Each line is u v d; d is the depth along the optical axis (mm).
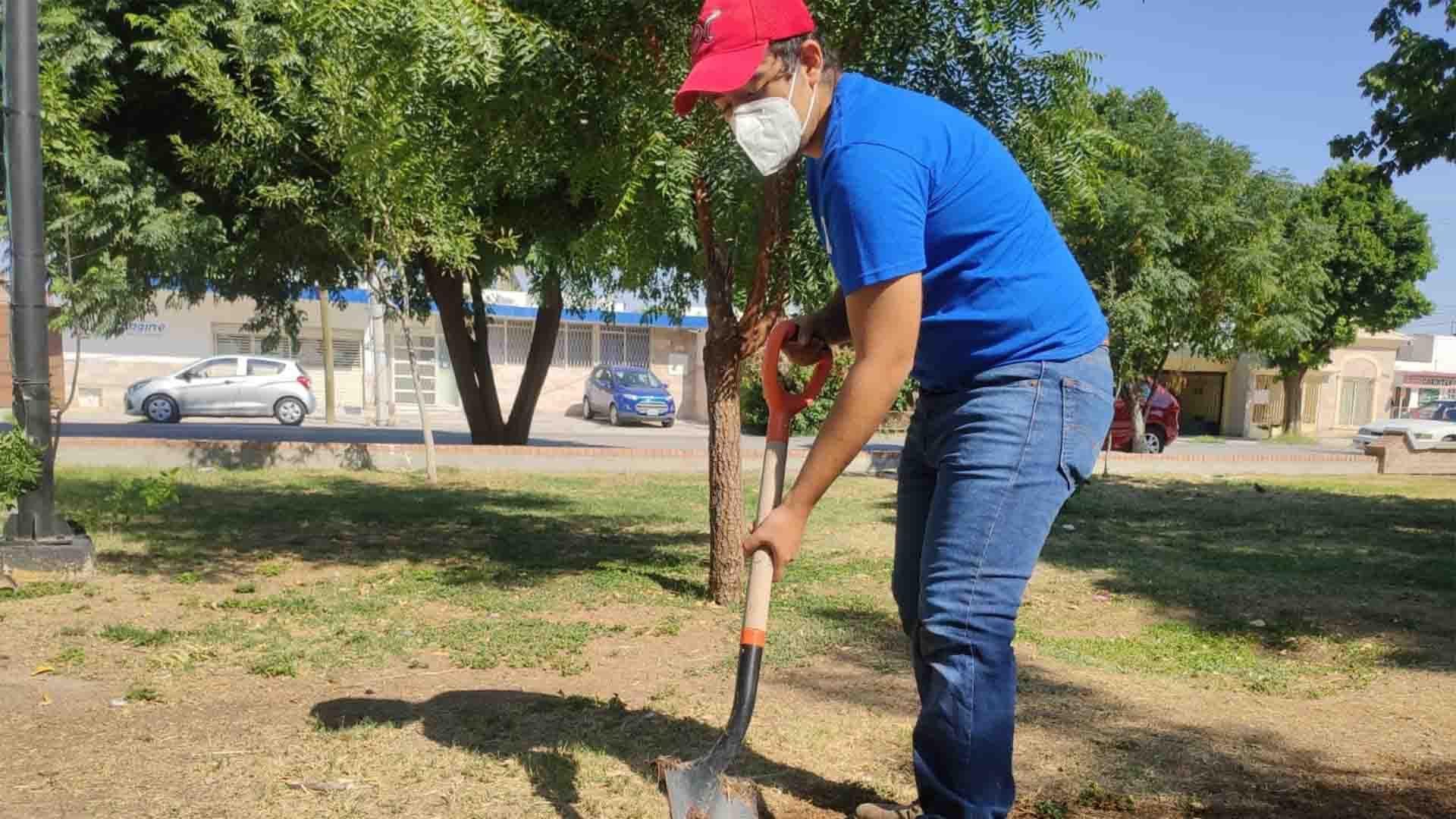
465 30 4535
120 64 10023
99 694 3965
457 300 14055
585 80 5246
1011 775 2377
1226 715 3908
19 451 6141
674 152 5047
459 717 3680
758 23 2133
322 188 11242
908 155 2098
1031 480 2275
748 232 5555
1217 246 20141
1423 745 3578
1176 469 17062
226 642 4805
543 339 14945
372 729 3527
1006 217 2219
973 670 2309
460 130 5367
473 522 9000
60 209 7488
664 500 11016
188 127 11008
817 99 2223
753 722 3699
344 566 6871
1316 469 17922
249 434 20094
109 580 6215
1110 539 8961
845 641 5031
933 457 2477
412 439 20156
